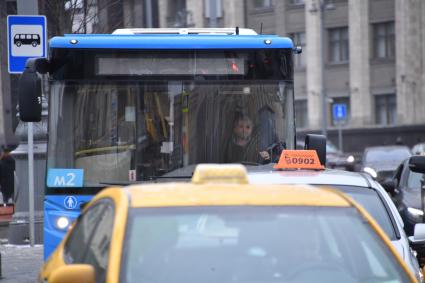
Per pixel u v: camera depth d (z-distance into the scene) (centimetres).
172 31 1958
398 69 10056
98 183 1733
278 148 1792
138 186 960
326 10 10419
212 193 916
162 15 10838
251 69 1802
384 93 10175
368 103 10244
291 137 1802
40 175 2739
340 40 10412
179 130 1773
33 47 2314
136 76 1769
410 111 9994
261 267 844
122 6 3569
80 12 3114
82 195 1717
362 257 876
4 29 3538
